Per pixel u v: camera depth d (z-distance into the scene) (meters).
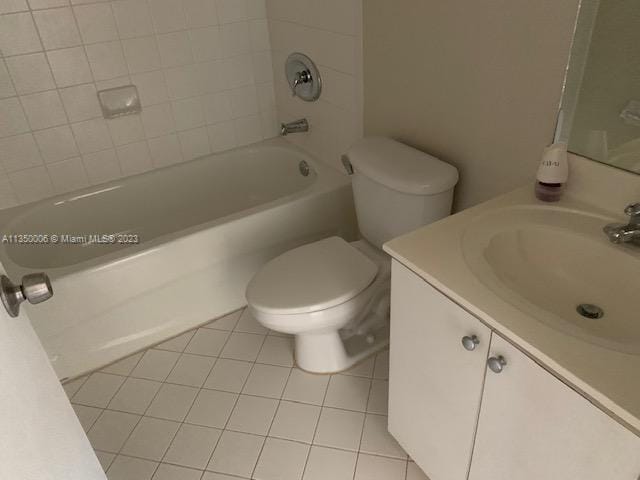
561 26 1.12
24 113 2.07
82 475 0.91
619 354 0.80
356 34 1.80
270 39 2.47
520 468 1.00
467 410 1.10
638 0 0.97
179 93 2.38
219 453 1.59
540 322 0.87
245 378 1.85
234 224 1.97
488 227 1.14
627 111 1.06
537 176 1.21
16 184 2.17
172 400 1.78
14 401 0.68
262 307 1.55
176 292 1.99
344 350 1.84
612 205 1.14
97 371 1.93
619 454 0.75
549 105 1.21
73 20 2.02
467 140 1.51
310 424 1.66
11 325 0.74
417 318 1.14
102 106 2.20
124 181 2.37
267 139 2.72
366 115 1.94
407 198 1.55
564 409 0.82
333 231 2.26
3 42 1.93
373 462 1.53
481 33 1.33
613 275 1.04
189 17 2.25
